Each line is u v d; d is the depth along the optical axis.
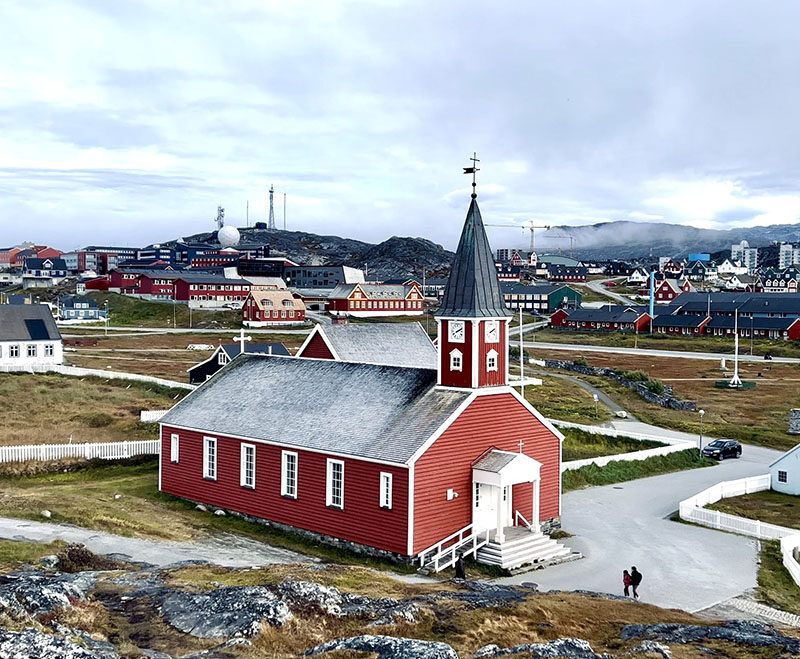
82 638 22.50
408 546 38.69
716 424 85.44
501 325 43.91
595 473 61.66
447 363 43.22
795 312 167.12
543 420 46.09
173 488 52.34
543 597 30.84
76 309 182.38
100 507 44.25
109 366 107.12
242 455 47.50
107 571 30.58
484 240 44.00
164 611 25.30
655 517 50.91
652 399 98.44
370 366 48.50
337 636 24.27
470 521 41.72
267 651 22.70
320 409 46.44
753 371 121.62
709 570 40.34
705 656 24.50
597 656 23.62
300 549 41.56
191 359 118.88
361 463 40.91
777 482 59.34
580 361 125.38
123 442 62.25
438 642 23.12
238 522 46.59
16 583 25.95
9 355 95.25
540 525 45.97
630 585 37.25
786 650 25.20
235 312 189.00
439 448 39.94
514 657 23.05
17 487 53.34
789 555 41.50
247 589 26.08
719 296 187.62
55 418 70.56
